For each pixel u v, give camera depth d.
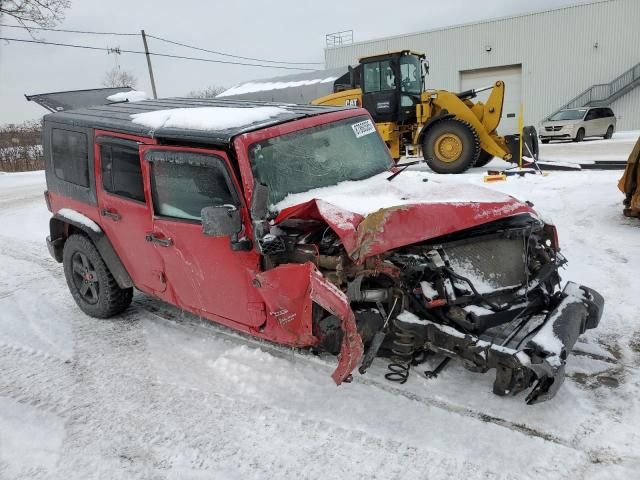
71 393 3.52
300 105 4.57
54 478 2.71
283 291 3.13
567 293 3.40
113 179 4.25
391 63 13.83
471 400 3.11
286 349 3.89
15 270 6.50
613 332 3.88
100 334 4.48
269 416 3.11
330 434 2.90
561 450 2.65
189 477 2.65
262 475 2.63
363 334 3.13
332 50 39.97
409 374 3.41
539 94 33.44
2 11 23.42
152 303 5.18
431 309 3.17
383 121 14.38
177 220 3.71
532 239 3.52
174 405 3.31
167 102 5.21
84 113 4.93
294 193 3.57
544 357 2.76
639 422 2.84
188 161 3.55
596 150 17.33
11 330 4.63
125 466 2.77
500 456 2.63
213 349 4.02
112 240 4.46
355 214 3.11
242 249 3.26
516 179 10.77
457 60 35.41
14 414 3.30
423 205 3.09
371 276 3.29
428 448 2.72
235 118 3.72
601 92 31.70
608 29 30.89
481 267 3.27
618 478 2.44
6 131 30.28
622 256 5.48
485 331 3.10
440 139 13.20
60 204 5.00
